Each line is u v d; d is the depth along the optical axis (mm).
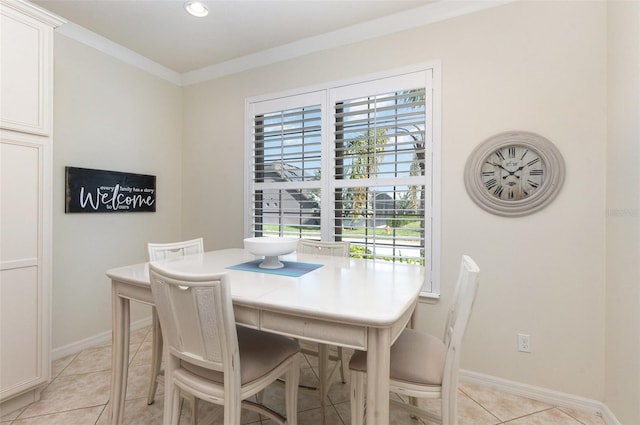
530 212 1873
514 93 1918
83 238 2494
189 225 3271
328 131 2514
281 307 1060
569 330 1799
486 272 1997
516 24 1919
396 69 2260
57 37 2309
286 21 2326
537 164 1854
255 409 1354
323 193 2537
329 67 2527
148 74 2988
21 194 1702
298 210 2670
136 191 2863
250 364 1200
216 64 3045
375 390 978
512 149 1916
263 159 2871
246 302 1114
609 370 1659
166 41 2625
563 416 1713
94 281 2564
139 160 2910
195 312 1076
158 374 1758
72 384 1978
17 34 1680
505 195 1932
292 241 1606
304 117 2645
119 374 1510
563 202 1802
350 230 2441
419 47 2195
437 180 2129
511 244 1932
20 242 1698
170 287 1117
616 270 1590
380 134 2326
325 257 1986
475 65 2025
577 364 1781
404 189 2254
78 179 2434
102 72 2607
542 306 1860
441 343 1412
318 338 1056
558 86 1814
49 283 1829
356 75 2410
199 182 3213
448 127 2102
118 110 2734
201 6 2160
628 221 1483
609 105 1674
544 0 1853
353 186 2420
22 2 1672
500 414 1725
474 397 1881
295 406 1340
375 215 2336
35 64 1756
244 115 2930
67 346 2385
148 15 2262
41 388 1828
